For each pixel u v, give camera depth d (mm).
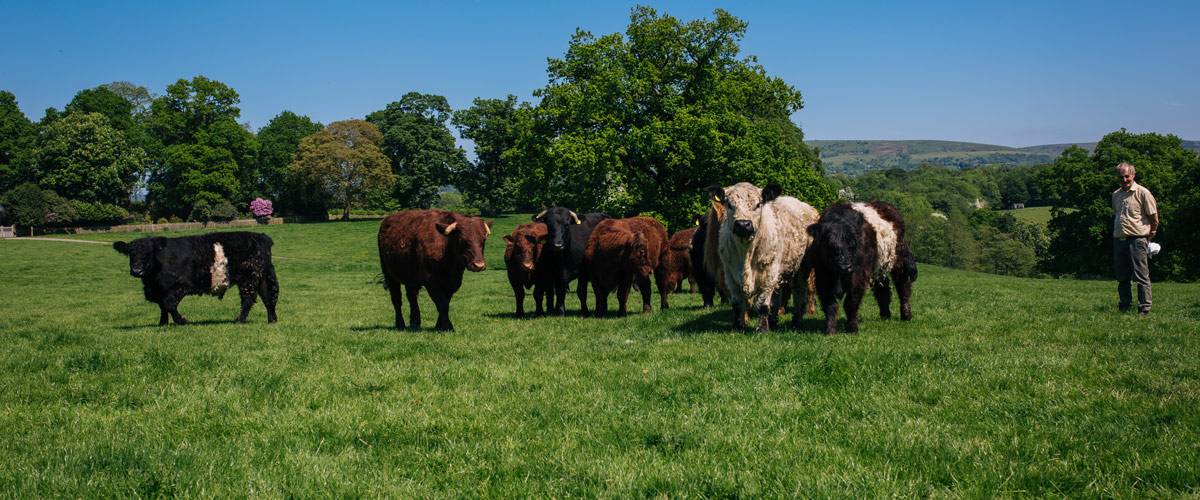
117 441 5207
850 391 6188
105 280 32969
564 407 5922
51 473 4566
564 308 14727
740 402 5945
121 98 88062
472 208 94000
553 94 35906
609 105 33688
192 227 79500
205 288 14289
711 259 11109
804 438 5000
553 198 36219
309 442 5219
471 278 30328
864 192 137875
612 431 5285
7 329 14633
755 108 38875
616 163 32250
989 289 17703
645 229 14406
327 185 86312
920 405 5723
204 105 82688
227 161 84250
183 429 5586
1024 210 122562
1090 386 6078
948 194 131875
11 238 64562
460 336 10836
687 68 35562
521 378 7105
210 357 8750
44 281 32469
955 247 86312
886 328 10117
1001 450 4641
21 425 5883
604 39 35625
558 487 4250
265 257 14680
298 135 97062
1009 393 5918
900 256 10945
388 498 4156
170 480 4395
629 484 4238
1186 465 4152
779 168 33594
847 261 9273
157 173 87438
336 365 8234
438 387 6824
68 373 8047
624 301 13867
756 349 8133
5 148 79438
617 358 8242
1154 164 50125
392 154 91438
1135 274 10750
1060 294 15719
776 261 9938
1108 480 4070
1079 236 52750
